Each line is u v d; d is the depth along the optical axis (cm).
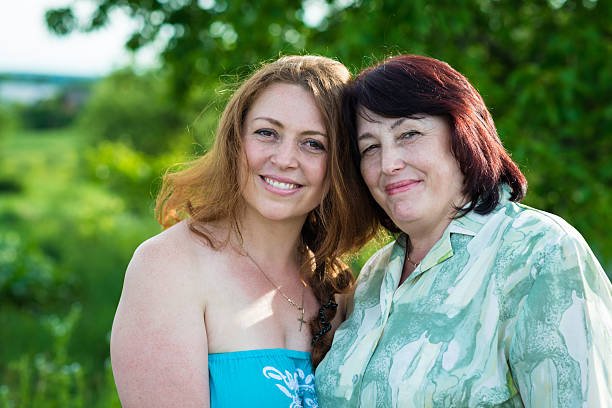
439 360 200
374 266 251
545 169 448
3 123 2803
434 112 212
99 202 1336
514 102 480
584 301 187
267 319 233
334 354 228
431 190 215
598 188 470
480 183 214
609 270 524
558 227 198
